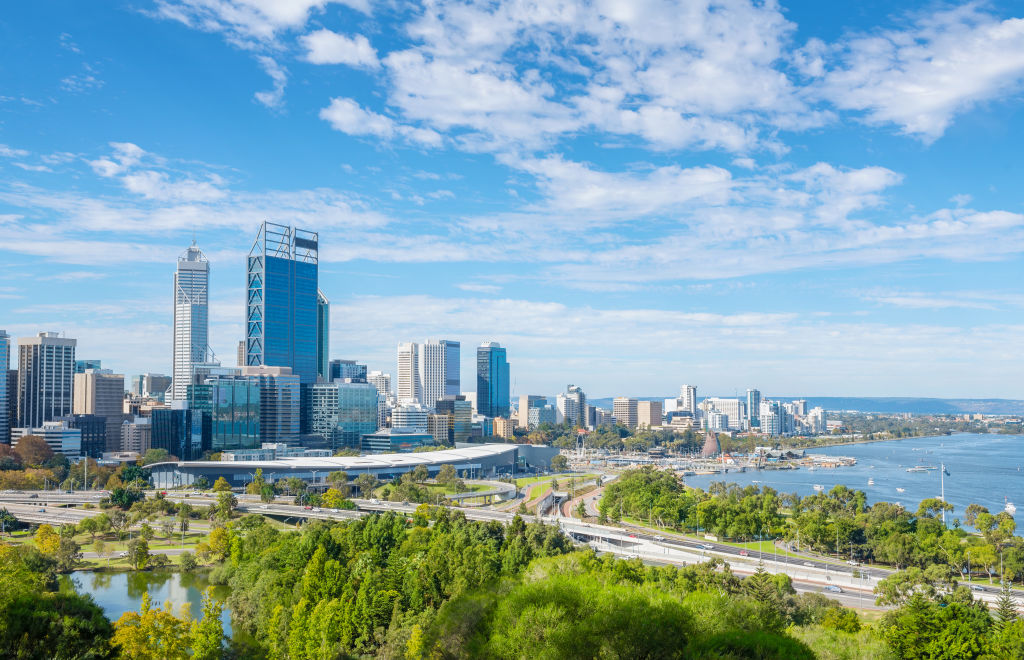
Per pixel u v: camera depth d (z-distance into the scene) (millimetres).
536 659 137375
